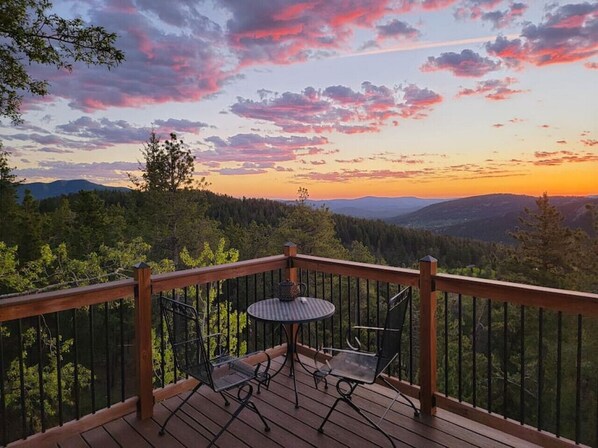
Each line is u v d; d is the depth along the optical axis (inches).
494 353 636.7
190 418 114.0
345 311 637.3
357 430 105.7
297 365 151.2
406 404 118.8
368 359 112.9
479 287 105.0
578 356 89.0
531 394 555.5
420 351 116.5
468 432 103.9
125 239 736.3
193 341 109.3
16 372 468.4
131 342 697.6
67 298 103.8
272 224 1218.6
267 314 118.3
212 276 134.5
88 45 209.0
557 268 634.8
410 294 119.0
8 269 489.7
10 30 190.9
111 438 104.1
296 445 99.3
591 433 506.6
